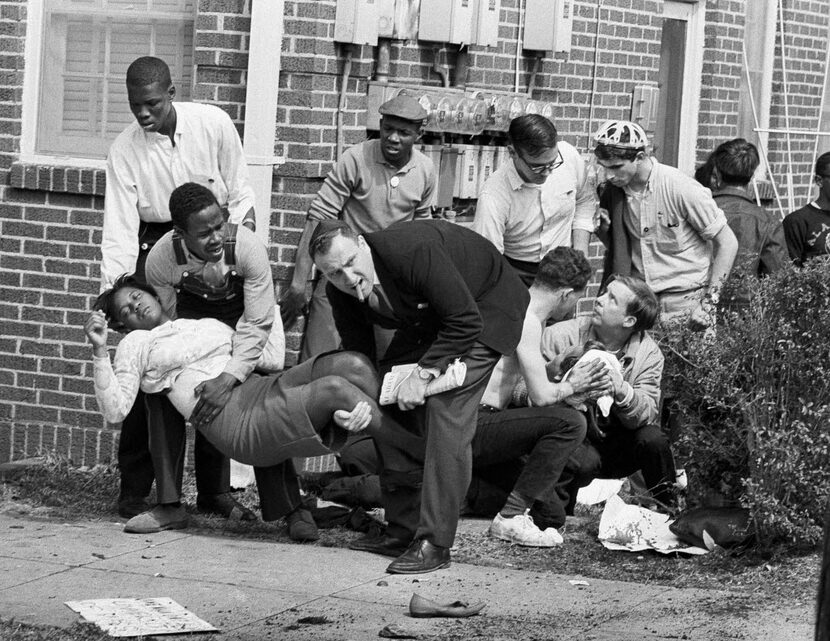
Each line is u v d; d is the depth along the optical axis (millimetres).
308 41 10195
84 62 10945
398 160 9953
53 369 10914
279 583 7766
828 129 18438
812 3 17766
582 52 13141
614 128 10125
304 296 10125
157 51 10836
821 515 8242
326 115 10383
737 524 8500
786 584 7855
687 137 15859
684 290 10422
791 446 8164
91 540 8570
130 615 7055
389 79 11008
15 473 10352
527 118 10047
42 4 10930
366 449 9391
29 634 6691
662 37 15219
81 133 10992
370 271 7871
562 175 10508
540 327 8898
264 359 9227
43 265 10875
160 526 8797
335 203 10055
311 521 8781
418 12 11109
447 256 7781
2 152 10969
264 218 10234
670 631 7035
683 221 10336
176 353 8508
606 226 10773
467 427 8023
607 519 8852
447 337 7781
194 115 9156
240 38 10320
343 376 8266
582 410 9109
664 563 8469
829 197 12109
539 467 8766
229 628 6961
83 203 10766
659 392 9336
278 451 8336
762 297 8523
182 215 8258
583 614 7332
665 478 9359
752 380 8469
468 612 7270
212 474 9273
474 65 11820
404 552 8297
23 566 7930
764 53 16906
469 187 11727
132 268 9156
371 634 6930
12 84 10914
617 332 9234
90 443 10773
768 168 16672
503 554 8586
